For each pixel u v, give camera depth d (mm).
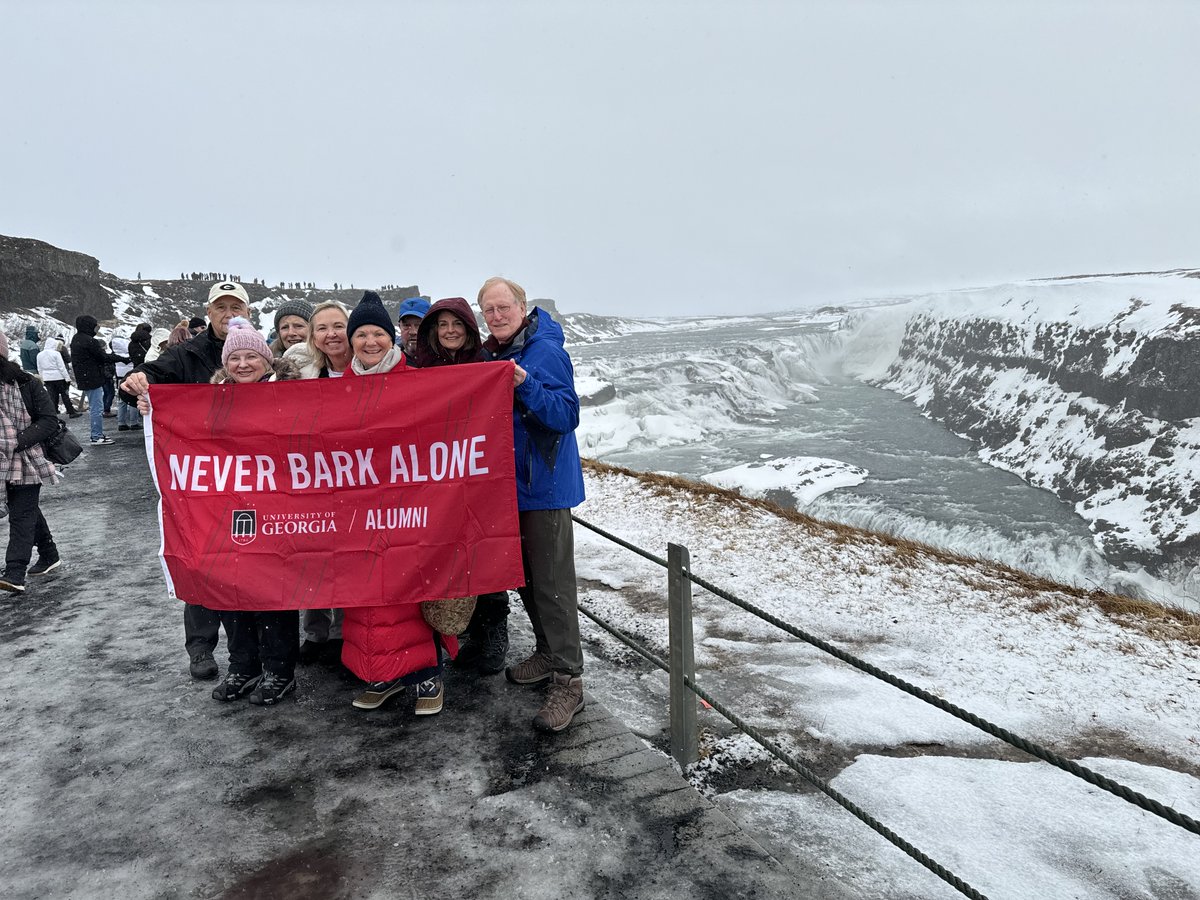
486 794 2666
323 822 2498
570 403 2959
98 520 7027
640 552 3314
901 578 6496
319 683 3600
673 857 2357
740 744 3574
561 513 3098
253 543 3006
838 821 2955
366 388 2939
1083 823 3053
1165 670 4723
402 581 2967
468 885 2199
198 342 4207
